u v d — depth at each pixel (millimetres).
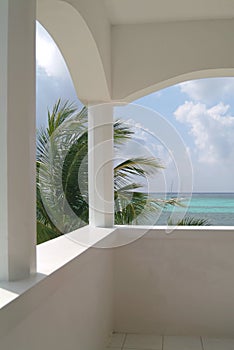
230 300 3947
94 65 3514
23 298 1640
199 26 3936
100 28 3426
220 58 3893
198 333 3969
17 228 1840
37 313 1988
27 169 1922
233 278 3953
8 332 1515
